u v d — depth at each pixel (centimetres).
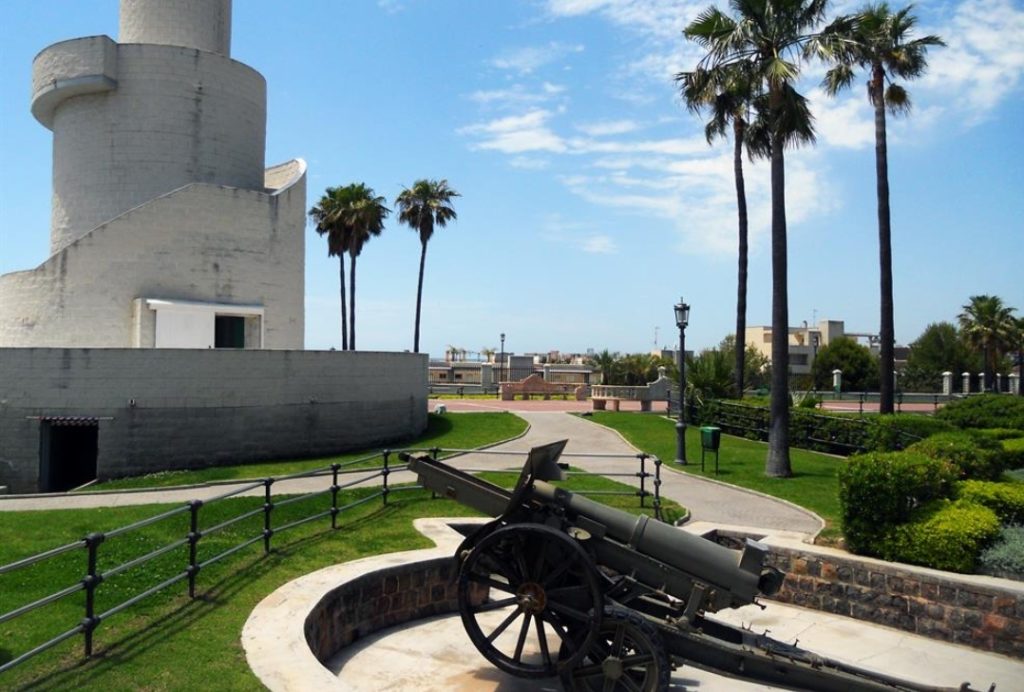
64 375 1722
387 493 1302
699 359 3028
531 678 710
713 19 1805
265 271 2402
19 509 1207
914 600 973
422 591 966
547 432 2577
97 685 567
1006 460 1719
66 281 2173
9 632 656
